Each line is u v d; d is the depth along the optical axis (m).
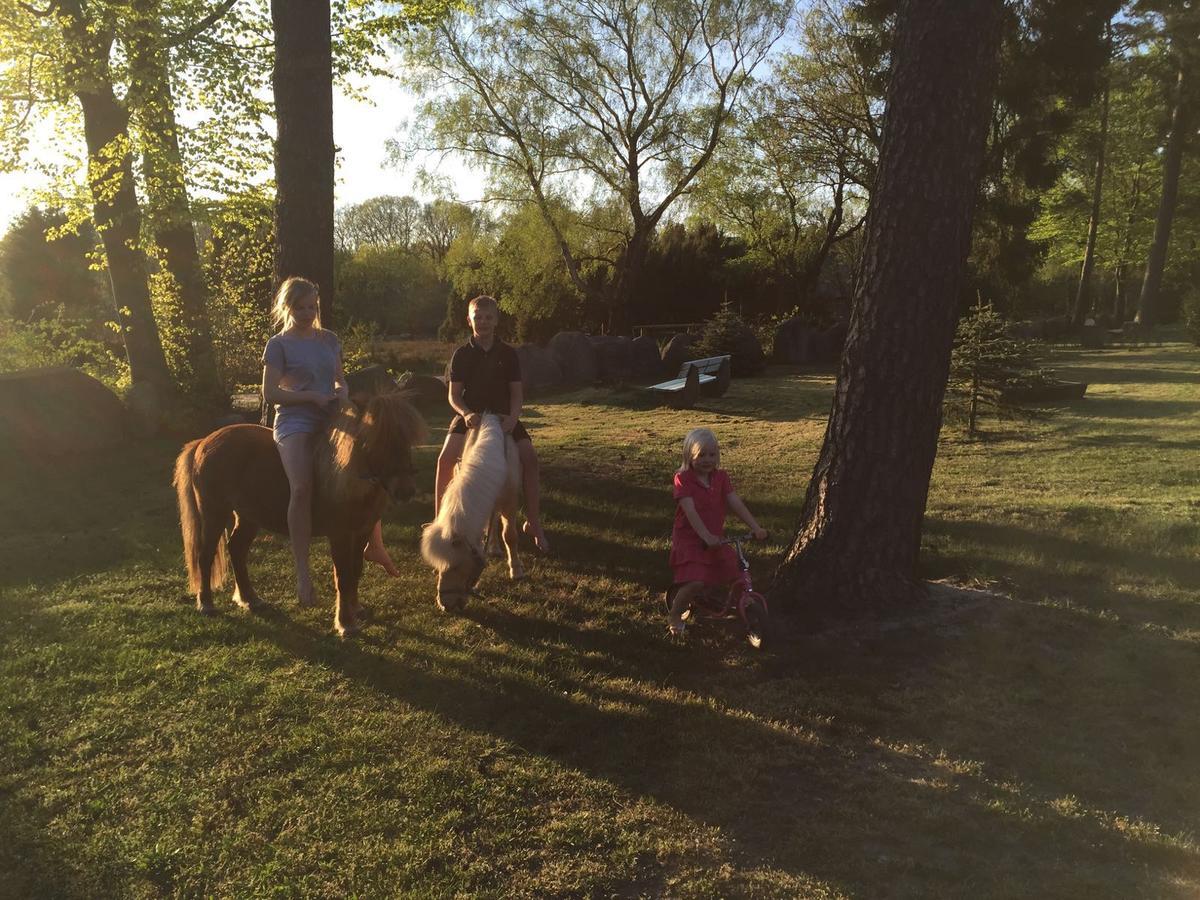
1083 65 26.39
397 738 3.70
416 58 27.45
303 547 4.79
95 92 11.73
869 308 4.94
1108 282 58.03
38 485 9.05
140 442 11.56
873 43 28.05
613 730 3.79
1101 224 42.00
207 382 13.71
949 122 4.66
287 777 3.36
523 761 3.51
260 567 6.21
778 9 28.20
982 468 9.64
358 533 4.98
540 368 21.20
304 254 8.35
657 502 8.38
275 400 4.72
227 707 3.97
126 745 3.64
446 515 4.54
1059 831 3.00
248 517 5.12
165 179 12.73
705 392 17.83
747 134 31.81
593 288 34.97
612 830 3.03
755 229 36.41
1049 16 25.89
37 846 2.93
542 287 32.41
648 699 4.10
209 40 12.38
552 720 3.87
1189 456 9.77
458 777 3.37
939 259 4.79
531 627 5.07
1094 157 37.78
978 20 4.59
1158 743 3.61
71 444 10.48
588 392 19.50
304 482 4.77
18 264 38.25
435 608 5.37
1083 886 2.68
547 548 6.03
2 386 9.75
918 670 4.37
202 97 12.83
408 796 3.24
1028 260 30.08
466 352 5.74
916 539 5.19
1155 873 2.76
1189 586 5.52
